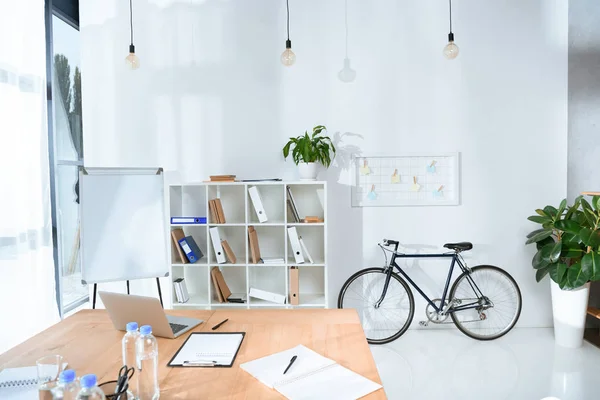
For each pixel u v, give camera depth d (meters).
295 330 1.74
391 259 3.50
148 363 1.18
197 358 1.45
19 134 2.75
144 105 3.60
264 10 3.57
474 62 3.59
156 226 2.78
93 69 3.57
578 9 3.53
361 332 1.71
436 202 3.61
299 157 3.37
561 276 3.08
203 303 3.29
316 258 3.62
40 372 1.13
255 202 3.27
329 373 1.33
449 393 2.58
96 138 3.60
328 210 3.61
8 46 2.65
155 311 1.60
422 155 3.60
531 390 2.60
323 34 3.57
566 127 3.61
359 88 3.59
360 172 3.61
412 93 3.60
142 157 3.61
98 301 3.77
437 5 3.56
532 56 3.59
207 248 3.33
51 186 3.23
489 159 3.62
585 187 3.59
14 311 2.69
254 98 3.59
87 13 3.55
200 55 3.58
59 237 3.37
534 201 3.64
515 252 3.65
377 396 1.18
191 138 3.60
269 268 3.59
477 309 3.43
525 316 3.69
